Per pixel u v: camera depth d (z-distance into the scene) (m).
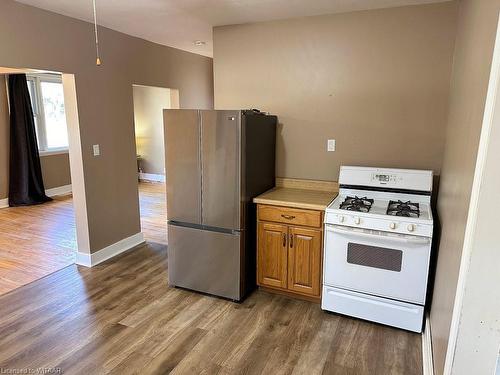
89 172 3.56
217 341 2.48
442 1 2.74
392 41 2.96
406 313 2.53
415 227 2.38
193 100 5.17
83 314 2.79
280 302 3.01
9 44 2.77
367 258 2.57
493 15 1.29
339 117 3.25
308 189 3.44
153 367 2.21
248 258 3.08
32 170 6.16
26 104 5.98
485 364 1.39
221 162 2.86
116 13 3.12
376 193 2.98
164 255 3.98
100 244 3.77
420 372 2.18
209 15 3.17
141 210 5.83
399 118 3.04
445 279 1.94
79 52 3.34
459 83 2.25
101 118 3.65
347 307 2.72
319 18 3.17
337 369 2.21
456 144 2.09
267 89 3.49
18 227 4.93
